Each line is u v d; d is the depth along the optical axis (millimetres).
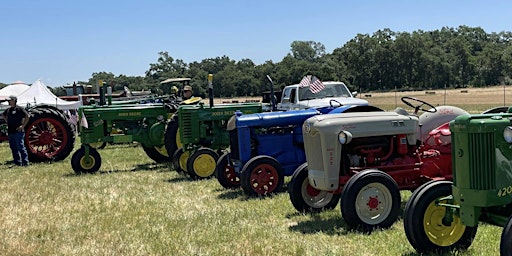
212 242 5668
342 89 15195
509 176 4262
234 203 7633
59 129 14312
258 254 5215
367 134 6156
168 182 9914
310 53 108000
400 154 6418
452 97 50750
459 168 4348
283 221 6500
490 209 4422
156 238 5883
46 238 6090
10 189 9555
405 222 4883
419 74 90188
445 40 116062
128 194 8680
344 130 6086
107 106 12398
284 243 5500
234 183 8867
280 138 8344
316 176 6195
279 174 8008
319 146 6137
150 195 8539
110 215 7121
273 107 9844
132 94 26859
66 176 11227
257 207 7266
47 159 14086
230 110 10672
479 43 119812
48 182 10336
